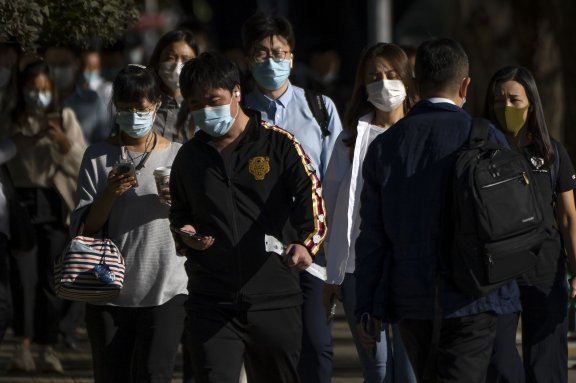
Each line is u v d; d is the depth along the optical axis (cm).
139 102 1466
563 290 1568
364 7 5906
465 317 1235
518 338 2280
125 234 1489
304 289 1605
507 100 1562
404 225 1246
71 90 2720
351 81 5284
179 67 1736
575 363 2222
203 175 1337
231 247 1328
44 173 2186
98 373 1514
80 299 1473
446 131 1246
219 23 6231
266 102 1681
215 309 1338
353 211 1584
